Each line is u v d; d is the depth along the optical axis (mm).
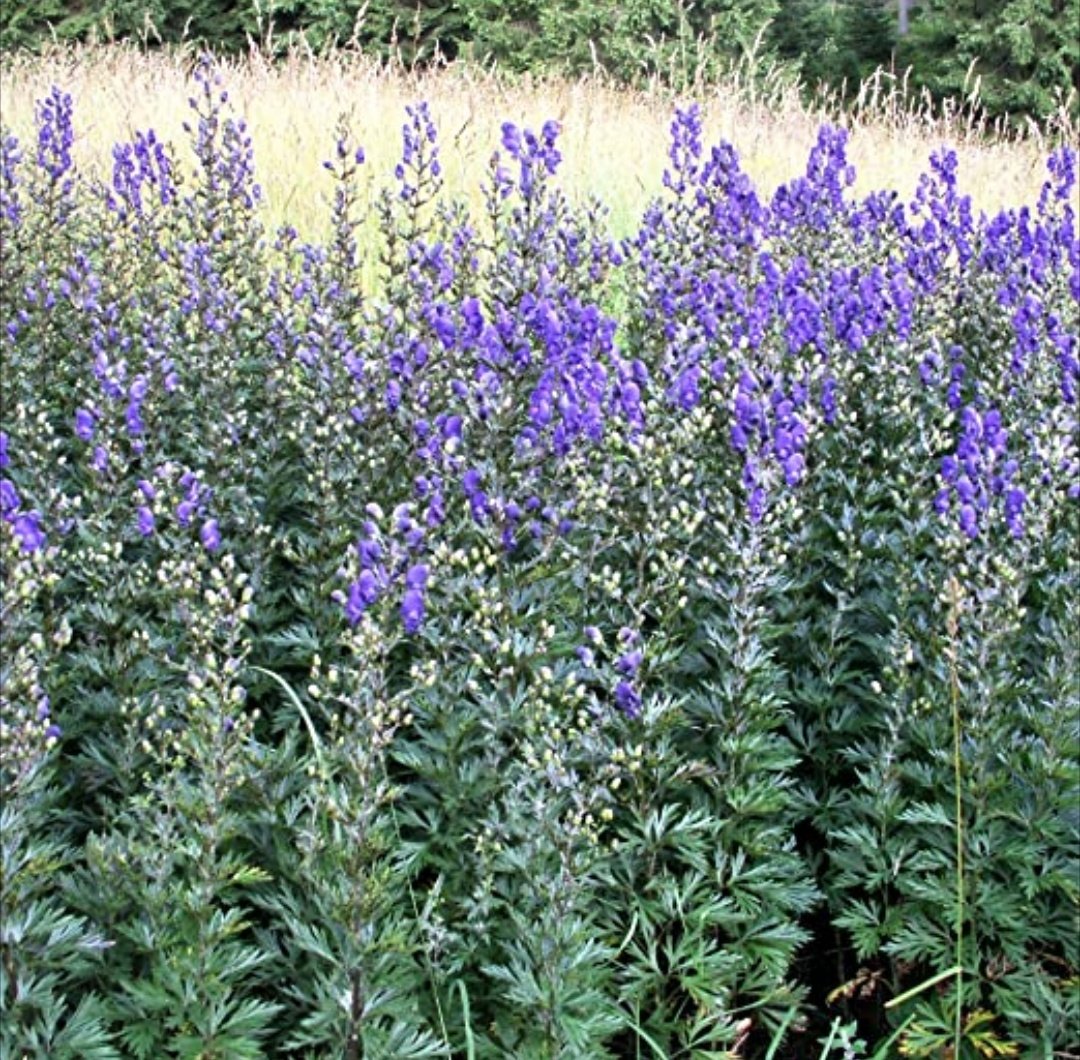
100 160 4324
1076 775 2230
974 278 3000
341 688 2320
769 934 2217
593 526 2338
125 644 2256
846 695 2434
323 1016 2004
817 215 3117
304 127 4734
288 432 2512
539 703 2115
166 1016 2010
